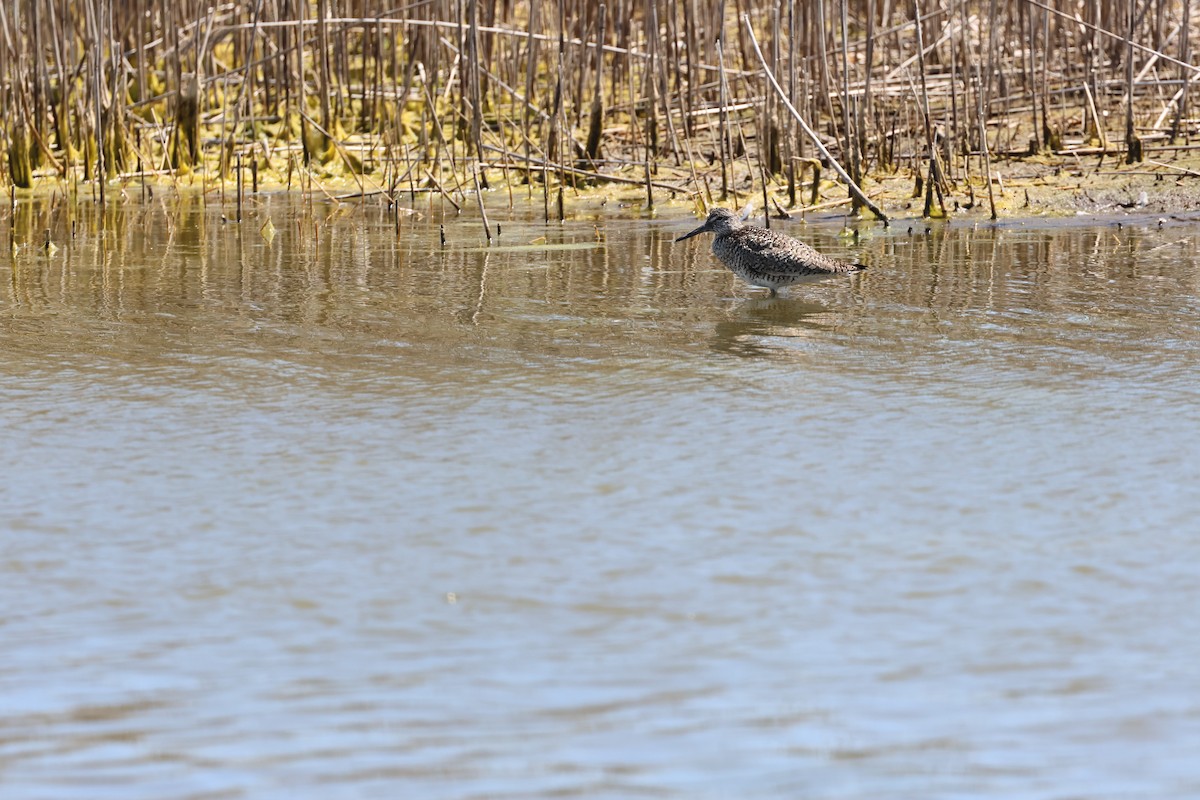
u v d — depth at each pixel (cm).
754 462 1343
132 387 1603
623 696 886
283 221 2809
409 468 1331
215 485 1286
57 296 2088
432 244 2548
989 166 2958
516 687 898
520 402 1545
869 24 2952
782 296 2088
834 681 904
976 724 847
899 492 1259
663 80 3100
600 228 2712
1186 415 1479
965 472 1311
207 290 2130
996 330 1850
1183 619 991
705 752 817
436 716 862
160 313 1969
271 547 1138
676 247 2511
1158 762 801
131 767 805
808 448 1385
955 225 2673
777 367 1683
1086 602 1023
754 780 786
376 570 1091
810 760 807
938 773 792
